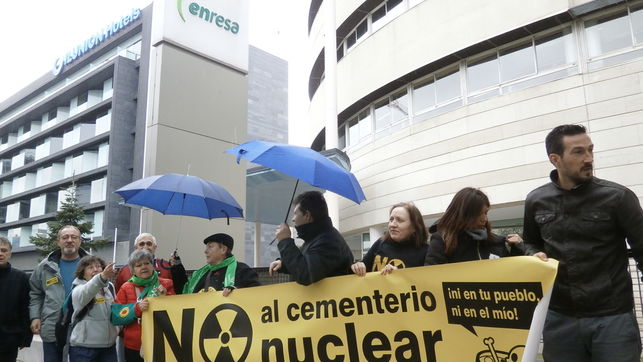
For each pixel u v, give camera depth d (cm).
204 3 848
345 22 2189
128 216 3794
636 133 1252
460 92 1675
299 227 357
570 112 1373
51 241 2731
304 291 365
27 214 4953
